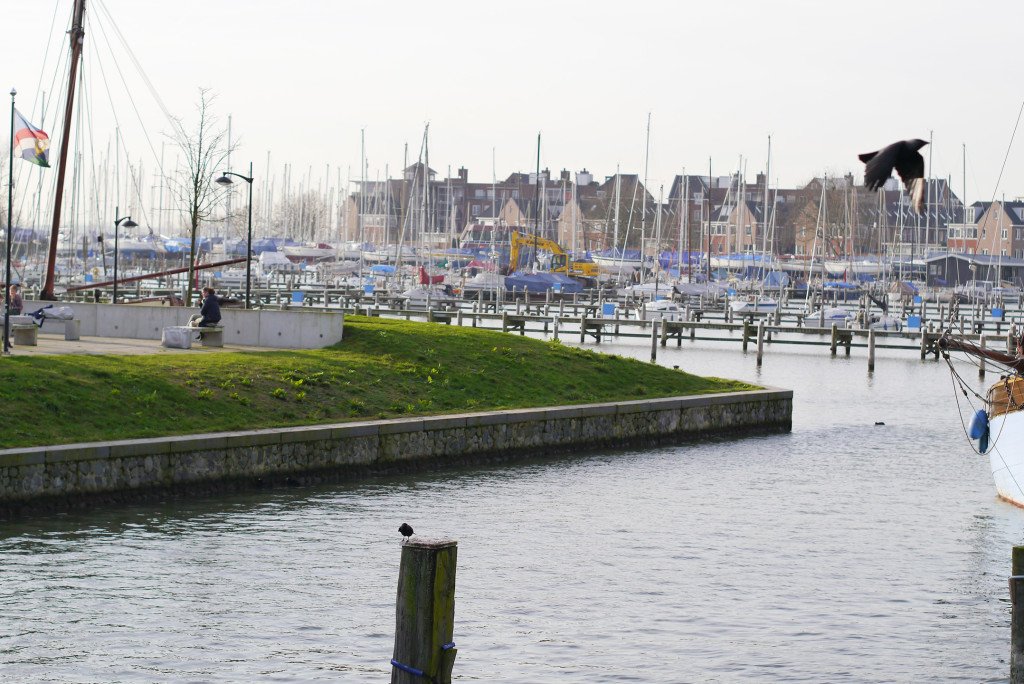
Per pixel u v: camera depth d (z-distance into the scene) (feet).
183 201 442.91
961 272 536.01
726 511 100.58
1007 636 68.90
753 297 432.25
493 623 68.85
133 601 69.77
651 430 137.08
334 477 106.63
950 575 81.76
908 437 147.54
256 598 71.31
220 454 98.63
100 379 106.32
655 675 61.41
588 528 92.73
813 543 89.92
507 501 101.76
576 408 128.77
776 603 74.18
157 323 158.40
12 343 136.87
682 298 430.61
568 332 307.37
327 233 611.47
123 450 92.27
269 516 91.71
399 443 112.06
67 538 82.23
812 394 196.75
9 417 93.35
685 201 504.84
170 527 86.63
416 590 45.57
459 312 295.69
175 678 58.70
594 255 525.75
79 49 179.52
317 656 62.34
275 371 121.39
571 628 68.33
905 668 63.26
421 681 45.55
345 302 348.18
